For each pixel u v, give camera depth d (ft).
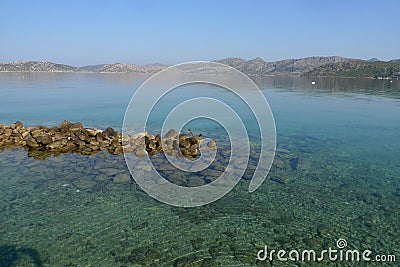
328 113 146.92
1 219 40.68
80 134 76.95
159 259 33.30
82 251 34.40
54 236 37.09
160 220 41.22
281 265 32.86
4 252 33.96
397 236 38.52
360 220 42.42
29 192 48.93
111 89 259.80
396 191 52.95
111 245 35.58
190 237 37.50
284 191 51.62
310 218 42.70
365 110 158.10
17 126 84.99
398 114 144.97
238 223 40.93
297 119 129.90
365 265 33.06
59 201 46.09
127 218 41.57
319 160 70.90
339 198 49.47
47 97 194.59
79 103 166.40
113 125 107.55
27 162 63.21
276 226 40.47
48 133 80.18
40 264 32.19
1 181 52.95
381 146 86.02
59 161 64.13
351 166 67.00
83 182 53.16
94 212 42.98
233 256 34.06
